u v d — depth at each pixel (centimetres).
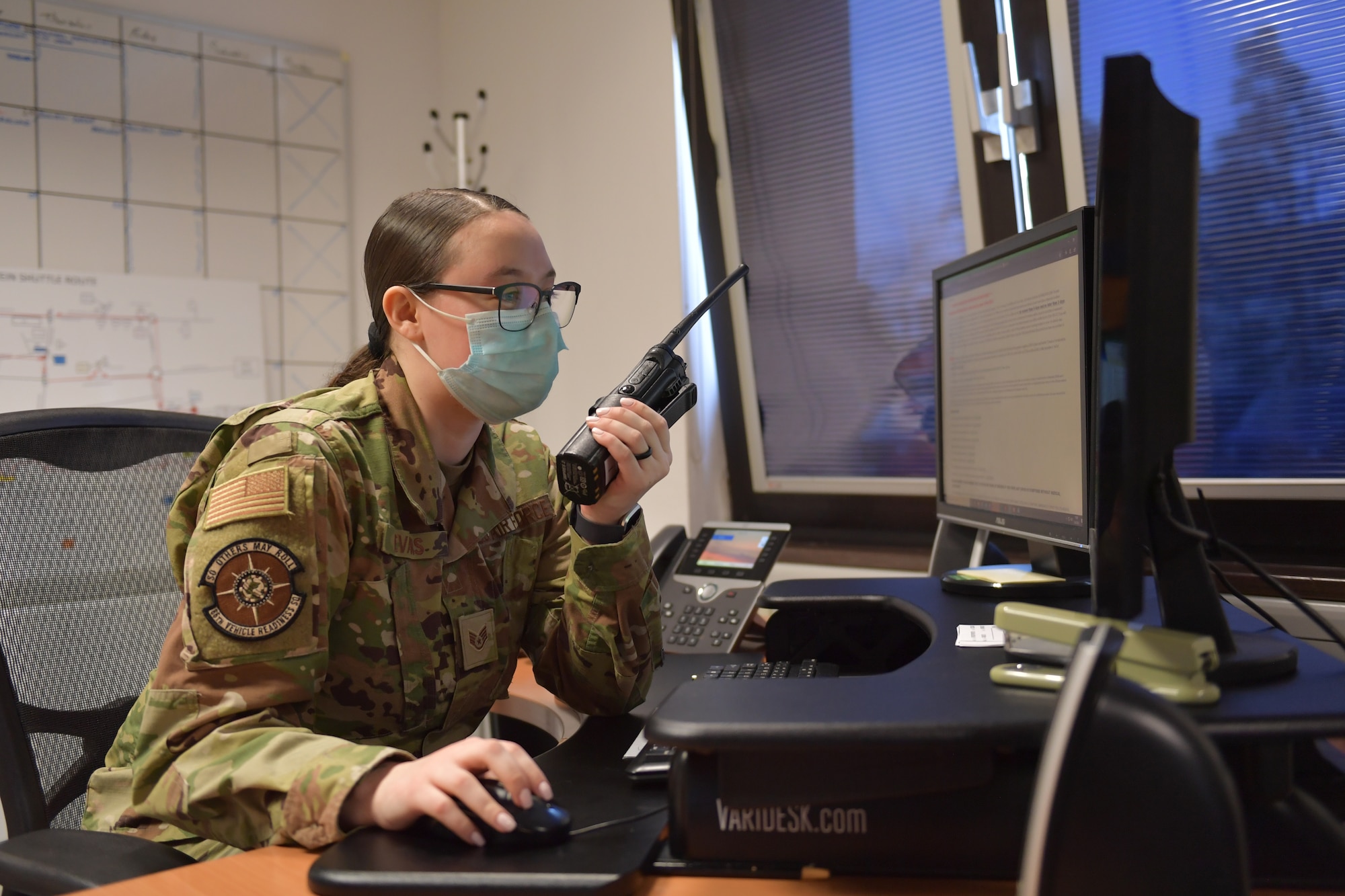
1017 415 107
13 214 214
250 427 94
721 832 64
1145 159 62
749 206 213
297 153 249
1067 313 95
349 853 66
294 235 249
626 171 220
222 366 238
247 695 80
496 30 255
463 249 101
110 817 94
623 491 100
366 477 95
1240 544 154
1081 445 92
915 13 184
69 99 220
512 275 102
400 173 266
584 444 97
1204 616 67
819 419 212
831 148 200
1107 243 63
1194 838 52
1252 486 150
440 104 274
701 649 135
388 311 104
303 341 250
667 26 209
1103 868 52
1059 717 47
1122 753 52
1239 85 147
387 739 95
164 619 115
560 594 116
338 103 255
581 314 232
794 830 63
